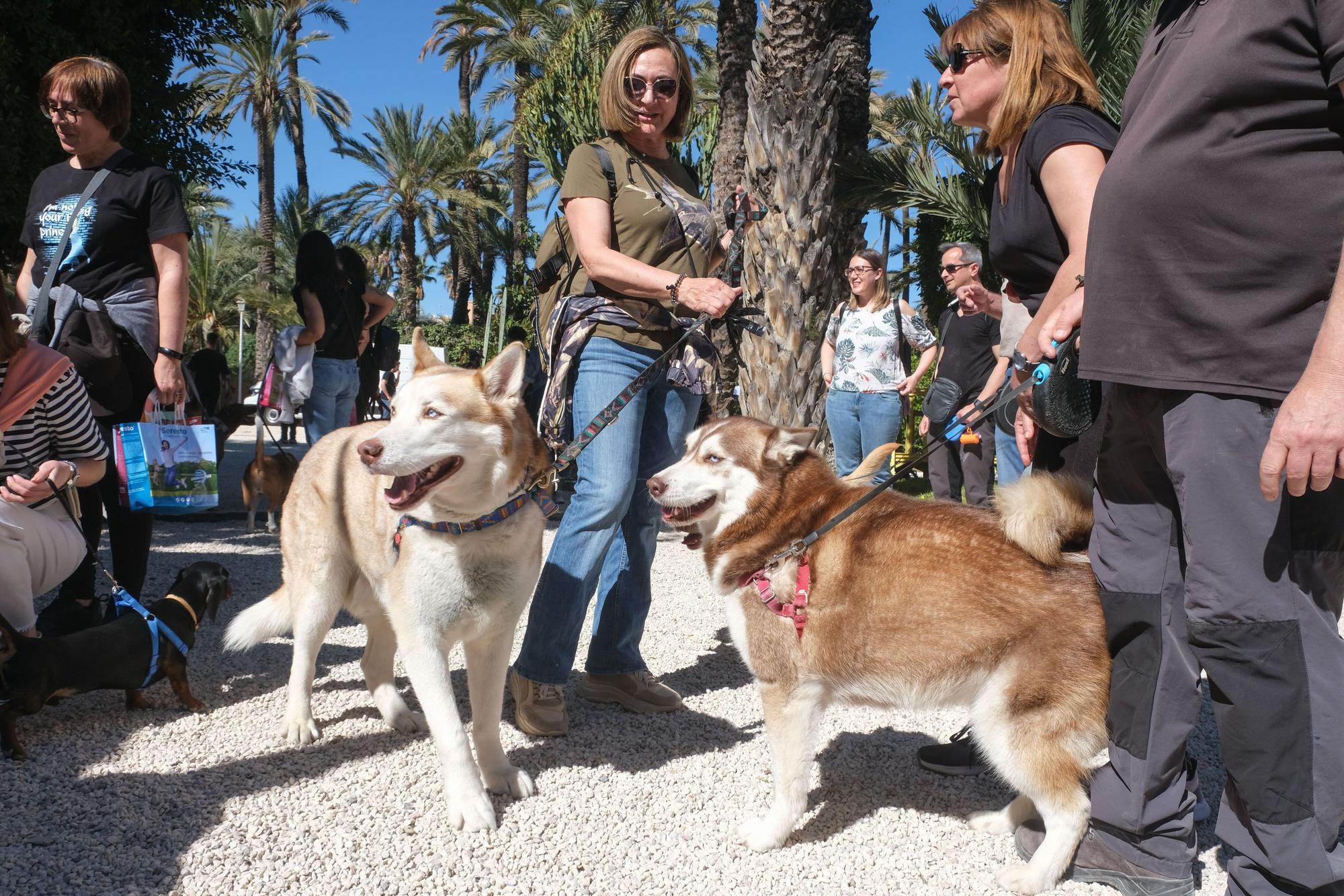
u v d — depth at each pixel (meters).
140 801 2.93
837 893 2.55
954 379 6.85
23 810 2.84
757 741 3.66
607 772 3.32
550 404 3.66
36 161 7.08
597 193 3.63
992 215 3.02
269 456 8.53
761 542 2.96
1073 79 2.70
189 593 4.00
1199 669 2.40
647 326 3.71
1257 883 2.06
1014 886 2.55
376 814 2.89
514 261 32.09
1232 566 2.02
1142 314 2.13
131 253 4.34
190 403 4.68
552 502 3.14
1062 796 2.53
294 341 7.09
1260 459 2.01
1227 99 1.96
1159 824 2.47
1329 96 1.88
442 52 32.72
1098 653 2.52
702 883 2.59
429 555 2.88
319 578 3.50
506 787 3.11
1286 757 1.98
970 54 2.86
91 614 4.23
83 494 4.50
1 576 3.37
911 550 2.72
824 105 7.73
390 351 10.01
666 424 3.89
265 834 2.73
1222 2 2.02
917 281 19.52
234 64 37.81
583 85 14.72
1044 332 2.52
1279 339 1.97
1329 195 1.91
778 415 7.95
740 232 3.70
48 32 6.99
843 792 3.24
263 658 4.61
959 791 3.26
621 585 3.95
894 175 11.59
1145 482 2.37
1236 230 1.98
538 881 2.56
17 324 3.52
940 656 2.65
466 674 4.46
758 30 8.00
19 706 3.20
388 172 38.34
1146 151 2.11
